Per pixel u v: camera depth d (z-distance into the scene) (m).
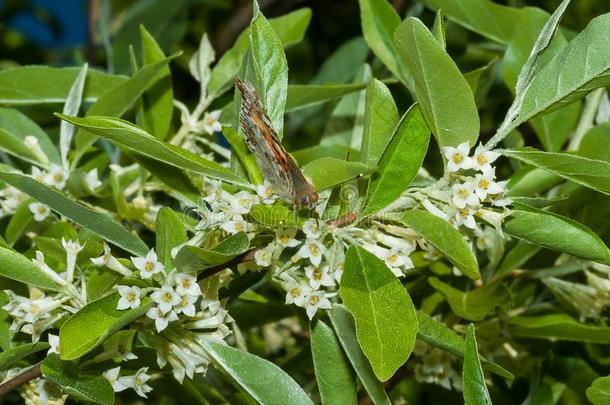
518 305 0.72
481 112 0.87
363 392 0.73
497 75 0.85
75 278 0.66
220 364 0.64
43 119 0.80
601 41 0.63
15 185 0.65
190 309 0.63
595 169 0.62
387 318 0.62
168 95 0.71
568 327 0.69
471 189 0.63
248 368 0.64
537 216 0.64
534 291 0.74
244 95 0.62
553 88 0.63
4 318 0.67
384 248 0.64
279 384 0.64
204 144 0.73
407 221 0.63
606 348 0.74
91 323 0.62
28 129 0.73
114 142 0.64
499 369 0.63
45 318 0.65
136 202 0.69
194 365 0.64
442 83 0.62
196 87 1.02
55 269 0.67
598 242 0.63
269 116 0.64
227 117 0.72
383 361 0.61
